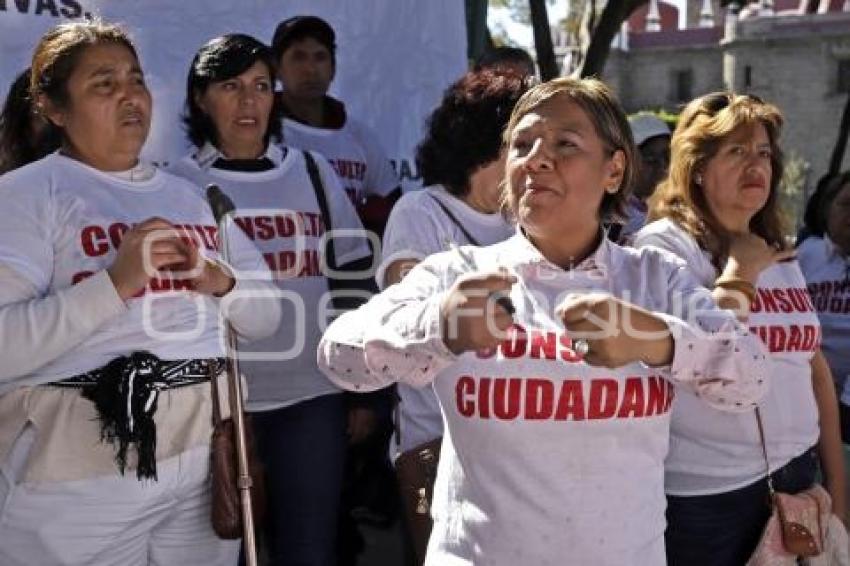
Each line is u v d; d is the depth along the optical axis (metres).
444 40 5.42
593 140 2.06
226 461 2.66
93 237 2.52
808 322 2.93
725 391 1.95
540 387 1.97
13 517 2.48
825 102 42.38
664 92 46.44
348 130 4.61
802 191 38.50
